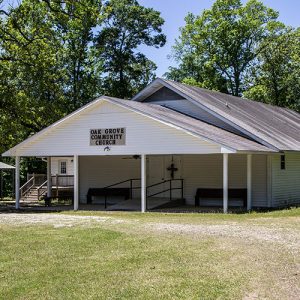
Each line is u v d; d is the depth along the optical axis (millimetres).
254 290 8859
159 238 13633
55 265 10945
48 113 33969
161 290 8953
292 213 19625
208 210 22406
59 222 17875
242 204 24344
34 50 32156
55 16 30375
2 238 14320
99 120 23375
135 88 49312
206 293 8719
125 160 28000
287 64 48156
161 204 24438
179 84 26984
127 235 14281
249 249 11898
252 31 50031
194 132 20781
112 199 28562
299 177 26219
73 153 24047
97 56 45188
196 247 12273
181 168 26188
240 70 50375
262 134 23594
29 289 9273
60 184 38219
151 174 27078
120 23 46156
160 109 24609
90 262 11109
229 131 23906
